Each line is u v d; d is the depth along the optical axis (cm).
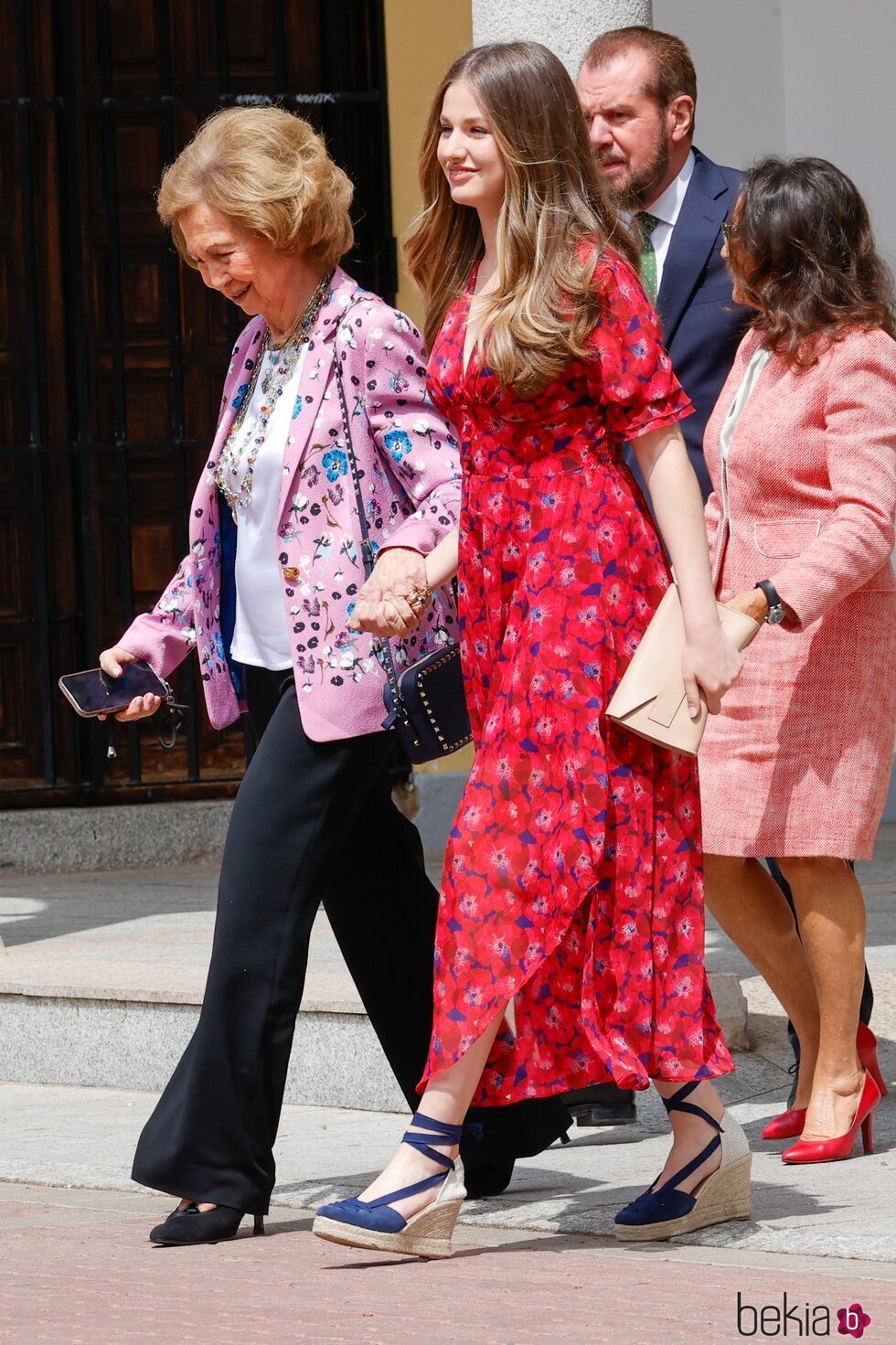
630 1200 1448
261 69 3516
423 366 1422
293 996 1399
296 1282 1252
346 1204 1268
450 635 1434
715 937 2336
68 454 3525
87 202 3512
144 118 3503
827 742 1526
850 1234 1284
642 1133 1716
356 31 3481
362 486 1415
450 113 1288
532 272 1262
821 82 3603
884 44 3550
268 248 1419
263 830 1398
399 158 3453
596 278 1255
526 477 1291
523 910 1264
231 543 1500
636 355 1261
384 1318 1139
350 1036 1870
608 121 1697
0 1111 1955
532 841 1271
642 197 1708
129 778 3519
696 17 3612
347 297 1432
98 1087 2050
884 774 1544
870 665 1534
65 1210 1551
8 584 3528
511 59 1281
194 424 3541
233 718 1505
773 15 3619
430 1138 1284
